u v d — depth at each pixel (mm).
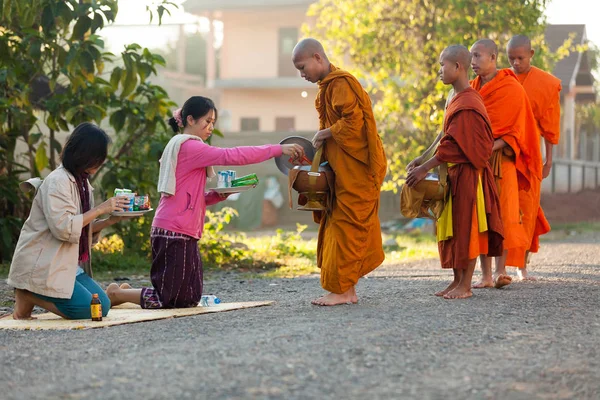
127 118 12898
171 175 7180
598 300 7461
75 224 6645
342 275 7031
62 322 6602
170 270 7227
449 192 7535
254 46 34562
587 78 35062
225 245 13117
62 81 13773
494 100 8555
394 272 11250
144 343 5516
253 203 26172
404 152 19766
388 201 25766
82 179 6910
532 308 6922
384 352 5047
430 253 14922
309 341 5344
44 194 6668
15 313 6906
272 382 4383
